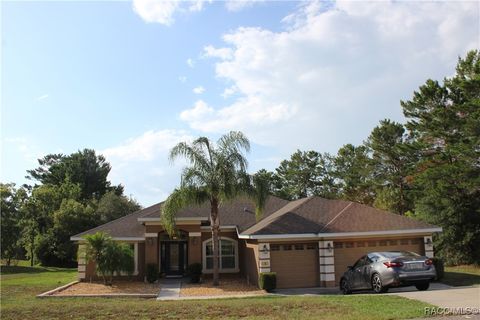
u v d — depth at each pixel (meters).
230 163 22.55
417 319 10.25
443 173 29.20
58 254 44.78
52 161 76.50
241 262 27.69
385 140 46.06
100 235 23.41
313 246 22.27
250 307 13.13
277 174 66.69
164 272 28.00
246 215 29.34
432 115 33.62
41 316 12.91
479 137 28.11
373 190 49.62
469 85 30.08
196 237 27.08
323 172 63.19
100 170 67.81
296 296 16.44
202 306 13.69
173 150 22.72
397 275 15.34
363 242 22.39
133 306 14.14
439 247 29.31
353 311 11.68
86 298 18.41
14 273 35.97
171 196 22.72
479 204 28.33
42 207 48.72
